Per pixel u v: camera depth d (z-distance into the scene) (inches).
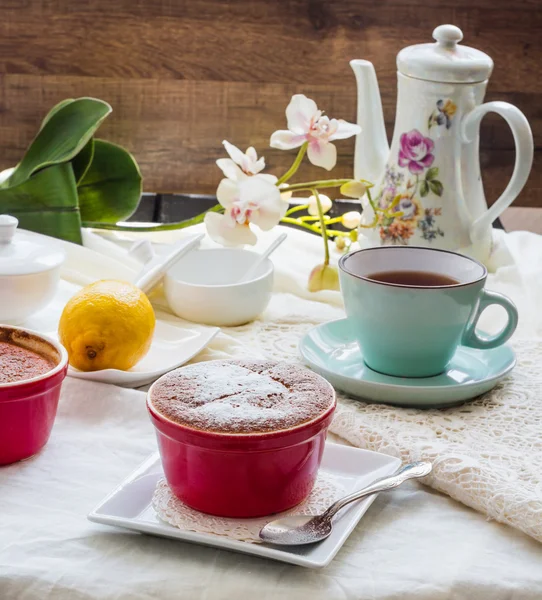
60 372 48.3
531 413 51.1
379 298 51.3
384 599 44.1
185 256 58.7
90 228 64.6
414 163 60.4
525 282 61.1
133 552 45.0
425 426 50.1
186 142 94.4
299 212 69.0
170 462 45.6
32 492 46.9
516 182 59.5
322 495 46.4
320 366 51.9
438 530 46.0
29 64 91.0
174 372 47.2
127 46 91.0
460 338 52.3
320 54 92.4
